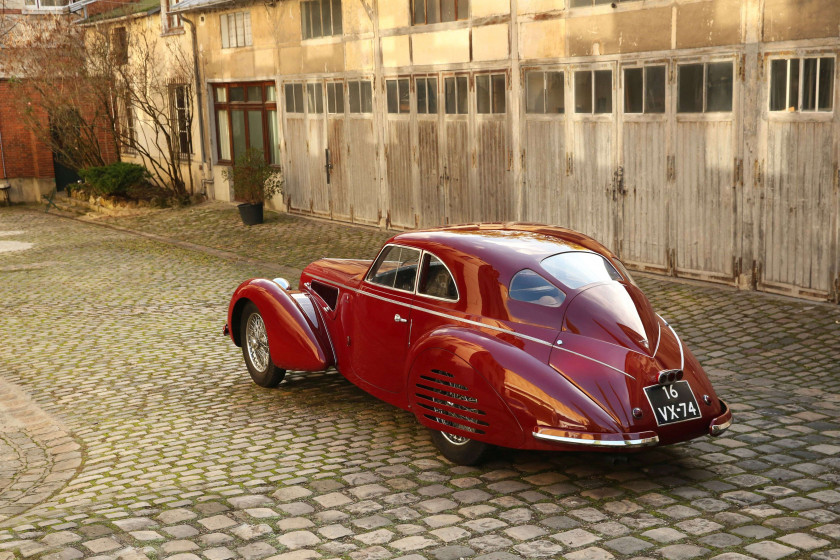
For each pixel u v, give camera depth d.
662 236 10.94
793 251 9.42
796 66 9.13
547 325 4.74
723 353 7.76
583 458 5.20
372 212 16.92
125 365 8.48
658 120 10.74
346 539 4.07
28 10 26.34
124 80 23.81
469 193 14.20
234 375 7.89
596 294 4.81
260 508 4.52
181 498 4.73
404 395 5.69
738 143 9.84
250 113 20.81
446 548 3.93
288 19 18.52
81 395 7.51
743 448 5.30
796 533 3.99
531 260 5.03
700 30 10.06
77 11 25.61
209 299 11.77
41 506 4.84
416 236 5.73
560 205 12.42
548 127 12.41
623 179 11.35
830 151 8.89
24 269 15.22
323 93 17.78
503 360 4.67
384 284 5.87
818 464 4.98
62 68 24.00
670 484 4.72
